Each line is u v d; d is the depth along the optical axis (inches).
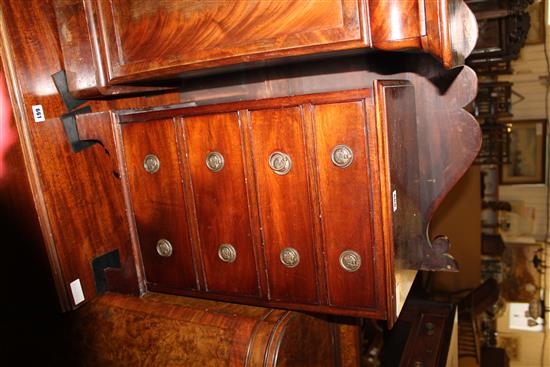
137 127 39.9
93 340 46.0
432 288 122.9
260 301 37.5
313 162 32.6
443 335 64.2
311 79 45.6
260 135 34.1
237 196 36.3
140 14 36.5
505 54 95.7
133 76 38.0
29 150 41.0
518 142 159.5
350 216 32.4
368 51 35.0
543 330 160.7
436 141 40.4
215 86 50.6
